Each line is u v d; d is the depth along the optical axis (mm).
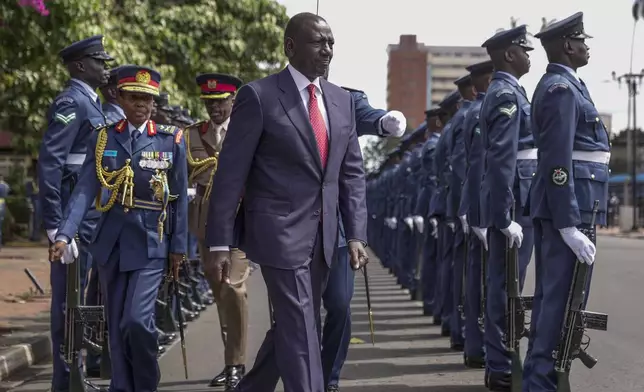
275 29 22953
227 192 5535
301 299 5508
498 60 8023
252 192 5613
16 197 28000
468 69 9734
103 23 18328
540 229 6832
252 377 5902
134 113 6844
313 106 5641
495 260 7957
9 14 12773
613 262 23875
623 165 84250
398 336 11234
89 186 6789
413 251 16531
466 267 9180
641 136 82938
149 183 6816
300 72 5660
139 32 21172
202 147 8773
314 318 5578
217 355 9914
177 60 22312
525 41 8008
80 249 7598
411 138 16328
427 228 12953
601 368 9016
